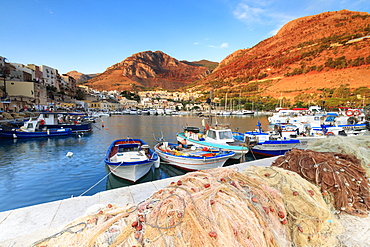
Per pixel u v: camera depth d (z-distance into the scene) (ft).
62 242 6.95
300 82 401.70
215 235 6.85
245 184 10.52
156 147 46.50
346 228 12.07
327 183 13.43
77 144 71.92
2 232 12.08
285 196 11.03
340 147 18.40
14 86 162.71
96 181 35.83
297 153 16.29
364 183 14.48
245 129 117.39
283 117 120.67
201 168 36.88
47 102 204.23
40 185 33.91
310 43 589.73
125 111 345.92
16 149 62.80
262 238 7.52
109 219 8.09
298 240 9.89
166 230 7.09
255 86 496.64
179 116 271.08
